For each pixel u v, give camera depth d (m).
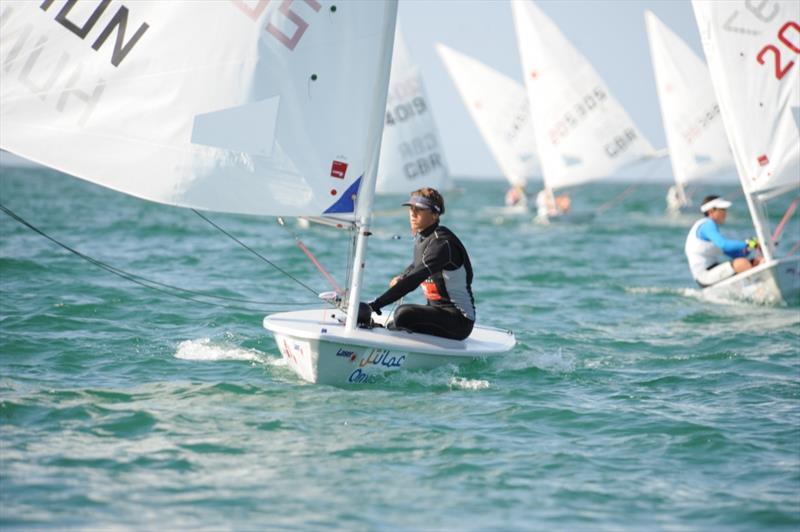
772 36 42.97
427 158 95.00
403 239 83.44
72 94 22.53
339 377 25.11
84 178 22.70
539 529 16.53
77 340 30.17
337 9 23.48
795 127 43.19
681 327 38.06
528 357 30.47
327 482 18.34
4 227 68.88
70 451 19.41
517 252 72.88
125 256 55.38
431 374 26.45
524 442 21.28
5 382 24.48
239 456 19.56
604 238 90.25
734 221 123.12
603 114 107.94
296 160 23.55
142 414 22.05
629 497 18.16
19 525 15.71
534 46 106.75
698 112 120.31
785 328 37.56
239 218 102.94
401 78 92.88
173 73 22.84
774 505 17.81
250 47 23.02
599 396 25.73
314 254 64.44
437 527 16.44
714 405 25.02
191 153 23.02
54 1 22.20
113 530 15.68
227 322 34.62
